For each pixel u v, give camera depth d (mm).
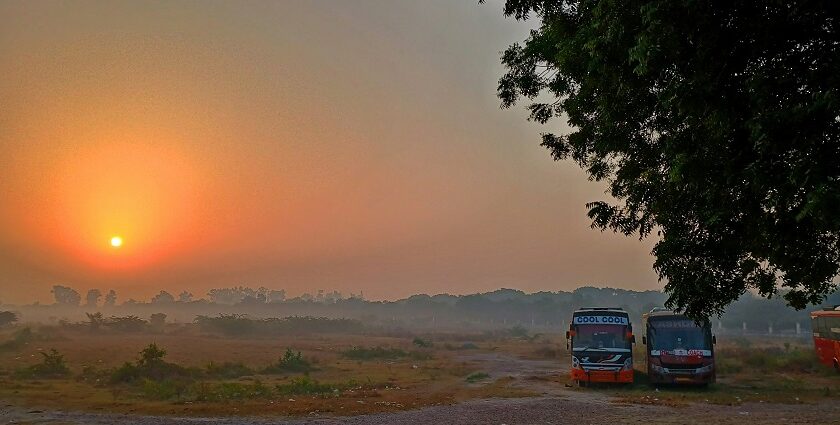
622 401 18859
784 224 6656
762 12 6074
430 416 15578
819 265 6883
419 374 30297
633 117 8570
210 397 18984
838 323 27984
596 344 23219
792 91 6008
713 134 6820
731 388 22844
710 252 8227
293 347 54469
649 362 22969
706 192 7488
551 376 28766
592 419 15156
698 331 22750
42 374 26344
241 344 57781
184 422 14391
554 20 8859
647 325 23766
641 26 6605
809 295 8312
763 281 8539
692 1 5953
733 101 6422
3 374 26469
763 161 6234
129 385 23328
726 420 15000
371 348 50531
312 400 18703
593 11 7219
